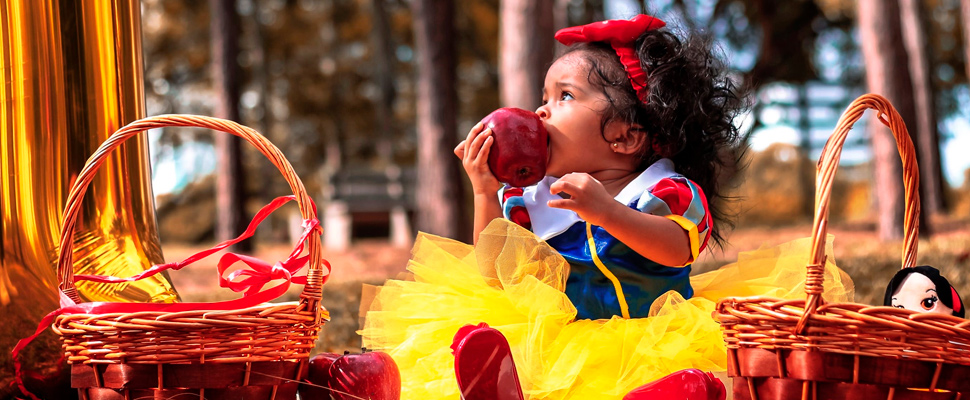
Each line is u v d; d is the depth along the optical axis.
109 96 2.64
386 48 21.19
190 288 9.23
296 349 1.80
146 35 21.70
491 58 22.09
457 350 1.79
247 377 1.72
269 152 1.88
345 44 23.94
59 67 2.53
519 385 1.85
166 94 23.19
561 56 2.49
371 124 24.30
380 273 10.60
